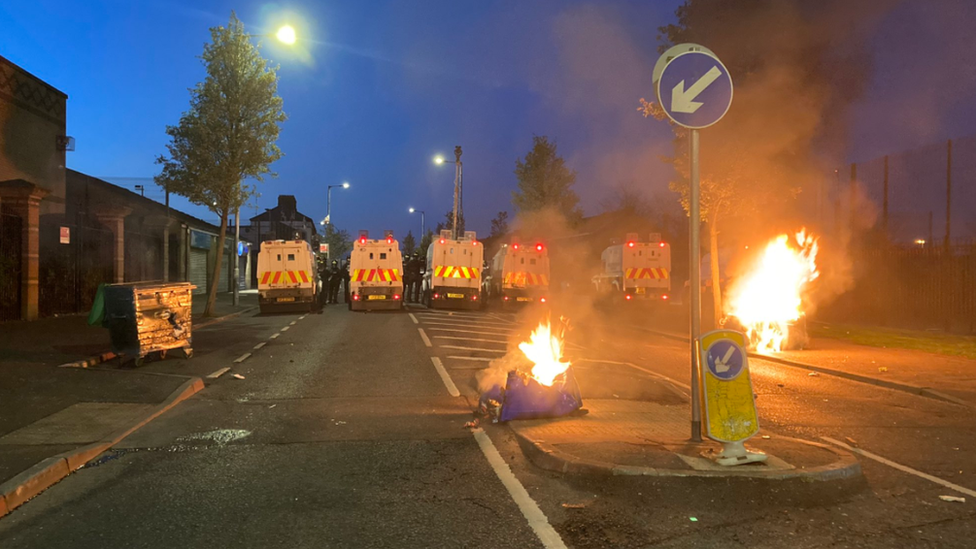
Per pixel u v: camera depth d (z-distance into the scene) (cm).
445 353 1385
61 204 2153
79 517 484
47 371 1023
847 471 553
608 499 512
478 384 1042
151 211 3031
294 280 2477
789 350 1488
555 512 487
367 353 1384
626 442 642
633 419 780
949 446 695
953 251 1878
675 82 608
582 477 557
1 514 488
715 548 423
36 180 2020
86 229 2088
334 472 590
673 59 608
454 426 764
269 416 819
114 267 2223
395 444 685
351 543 434
